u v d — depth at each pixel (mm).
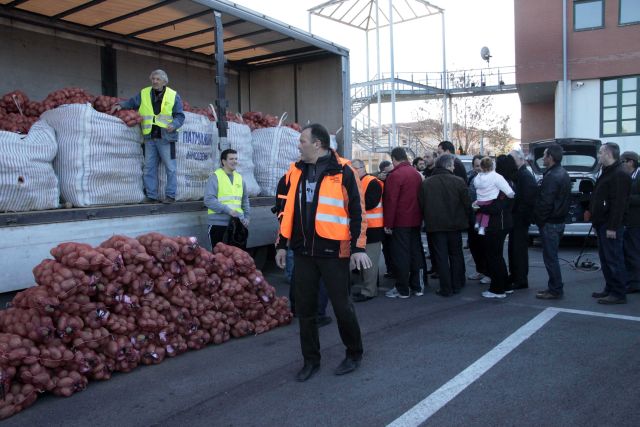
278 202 4488
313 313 4109
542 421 3297
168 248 4629
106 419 3484
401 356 4504
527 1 19250
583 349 4562
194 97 9508
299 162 4117
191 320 4766
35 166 4980
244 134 7223
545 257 6477
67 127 5430
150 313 4453
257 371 4273
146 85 8836
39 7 7125
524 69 19406
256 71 10125
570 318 5551
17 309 4020
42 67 7543
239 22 7660
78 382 3910
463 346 4719
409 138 24672
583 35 18656
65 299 3939
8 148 4816
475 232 7543
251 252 7793
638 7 17922
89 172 5414
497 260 6562
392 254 6836
